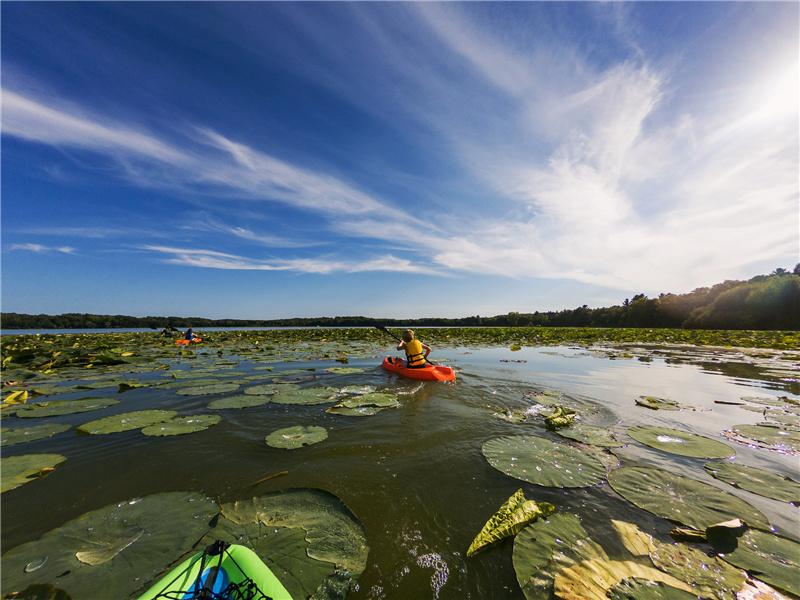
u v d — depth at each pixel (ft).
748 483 8.21
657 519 6.81
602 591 4.88
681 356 34.19
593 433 11.53
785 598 4.75
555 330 91.25
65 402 15.42
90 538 6.14
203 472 8.95
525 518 6.56
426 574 5.39
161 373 23.12
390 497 7.68
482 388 18.53
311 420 13.11
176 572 4.80
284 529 6.35
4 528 6.62
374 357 31.37
